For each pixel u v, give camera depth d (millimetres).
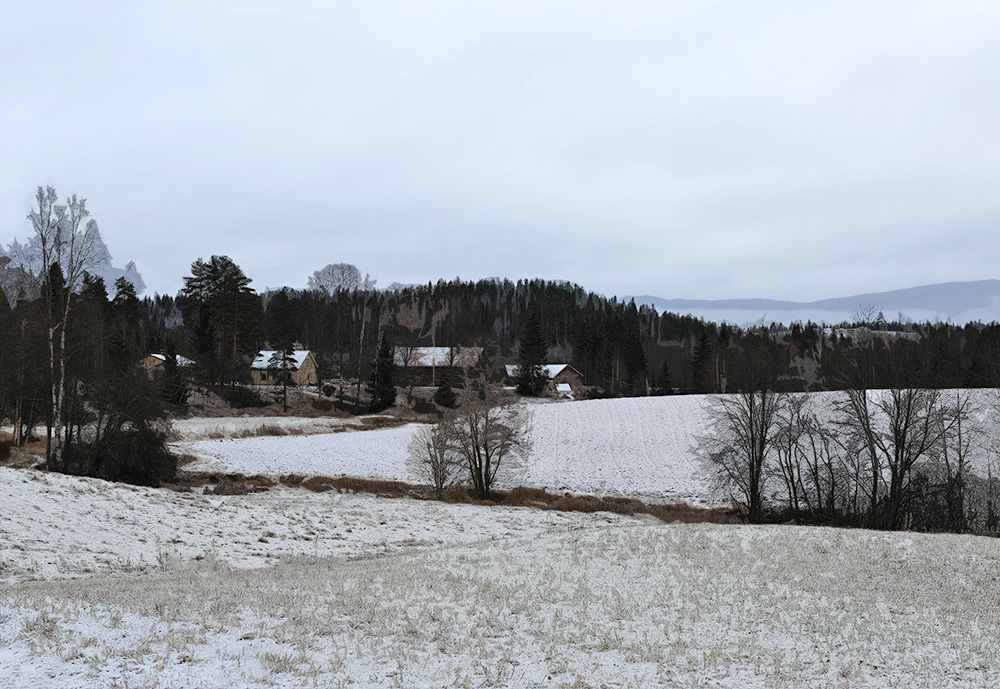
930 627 14734
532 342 119688
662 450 66000
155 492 34406
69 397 45781
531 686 10930
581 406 84125
